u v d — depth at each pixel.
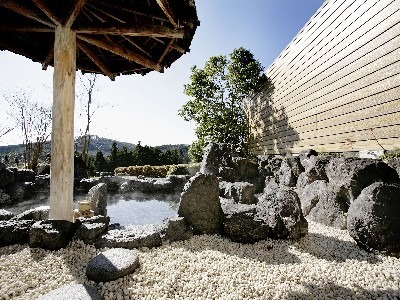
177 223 4.55
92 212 5.39
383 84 5.33
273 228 4.69
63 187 3.88
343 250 4.14
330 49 7.30
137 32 3.91
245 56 17.45
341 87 6.76
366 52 5.84
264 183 10.39
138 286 2.89
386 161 5.03
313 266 3.58
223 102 18.70
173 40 4.40
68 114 3.92
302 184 7.27
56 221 3.84
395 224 3.94
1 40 4.66
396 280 3.13
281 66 11.09
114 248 3.65
